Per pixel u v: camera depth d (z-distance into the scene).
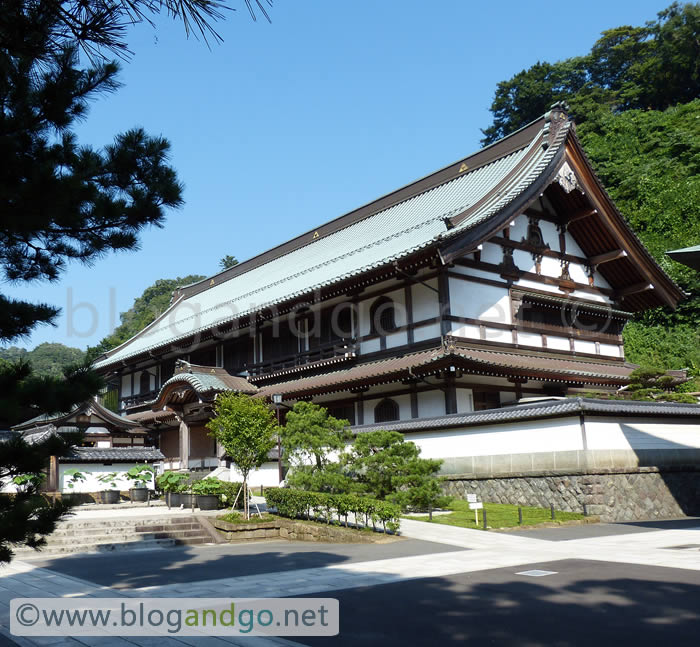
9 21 5.85
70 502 7.62
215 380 32.06
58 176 7.00
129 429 28.47
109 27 5.26
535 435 20.22
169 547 16.22
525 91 72.00
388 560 12.35
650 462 20.69
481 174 32.88
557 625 7.17
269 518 17.83
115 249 8.56
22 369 7.58
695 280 44.25
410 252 24.58
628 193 52.97
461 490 21.81
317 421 20.11
